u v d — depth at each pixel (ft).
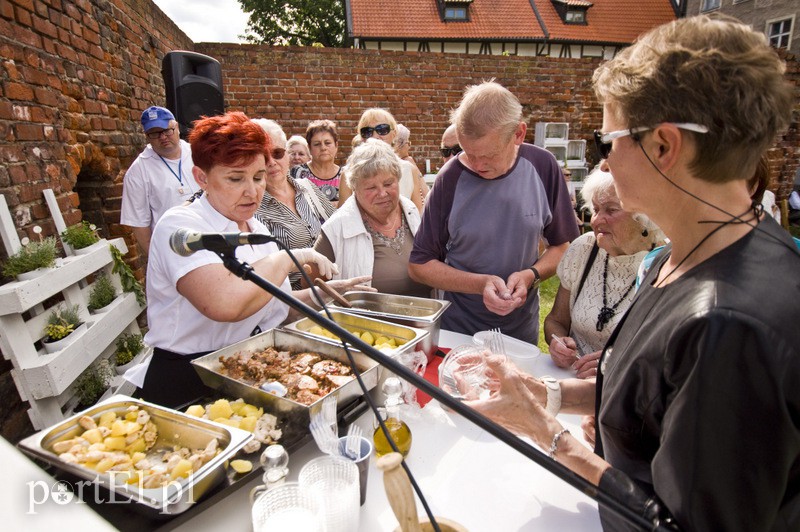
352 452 3.32
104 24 11.29
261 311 5.62
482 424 2.46
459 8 45.57
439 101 21.88
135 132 13.19
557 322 6.46
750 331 1.87
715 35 2.10
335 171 12.98
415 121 21.90
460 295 7.61
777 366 1.83
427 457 3.89
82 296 8.05
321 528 2.72
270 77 20.18
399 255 8.11
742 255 2.15
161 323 5.25
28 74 7.73
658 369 2.22
